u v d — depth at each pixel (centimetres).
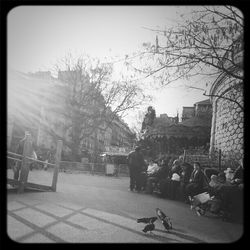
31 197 766
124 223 555
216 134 1639
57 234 455
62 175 1686
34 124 2442
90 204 730
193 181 871
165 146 2056
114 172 2123
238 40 551
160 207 760
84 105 2503
